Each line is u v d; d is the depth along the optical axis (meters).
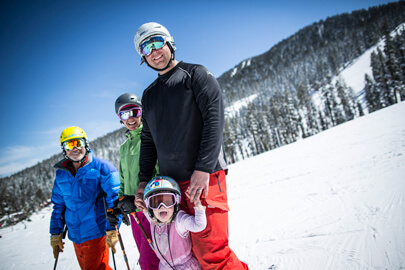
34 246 7.01
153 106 1.73
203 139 1.48
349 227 2.87
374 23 133.00
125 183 2.60
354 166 6.64
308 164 9.30
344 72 102.50
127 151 2.63
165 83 1.68
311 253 2.46
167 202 1.67
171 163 1.71
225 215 1.61
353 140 12.15
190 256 1.73
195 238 1.58
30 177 126.81
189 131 1.62
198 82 1.55
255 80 189.62
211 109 1.49
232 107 140.62
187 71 1.62
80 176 2.66
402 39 48.97
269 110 70.06
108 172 2.75
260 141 59.94
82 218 2.64
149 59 1.68
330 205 3.96
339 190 4.71
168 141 1.67
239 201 6.25
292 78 133.88
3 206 56.94
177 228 1.69
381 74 50.59
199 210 1.48
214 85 1.54
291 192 5.71
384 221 2.77
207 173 1.43
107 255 2.79
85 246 2.63
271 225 3.74
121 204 2.02
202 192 1.54
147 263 2.10
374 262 2.02
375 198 3.67
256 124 61.31
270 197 5.79
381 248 2.21
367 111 57.50
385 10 159.88
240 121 84.50
